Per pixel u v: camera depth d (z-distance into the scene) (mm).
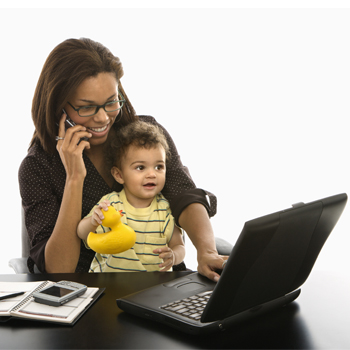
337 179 3355
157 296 1008
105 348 829
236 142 3410
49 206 1571
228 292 841
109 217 1242
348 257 3047
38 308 967
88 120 1460
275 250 855
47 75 1457
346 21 3229
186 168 1807
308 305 1030
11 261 1617
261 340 861
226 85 3357
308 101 3338
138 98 3336
